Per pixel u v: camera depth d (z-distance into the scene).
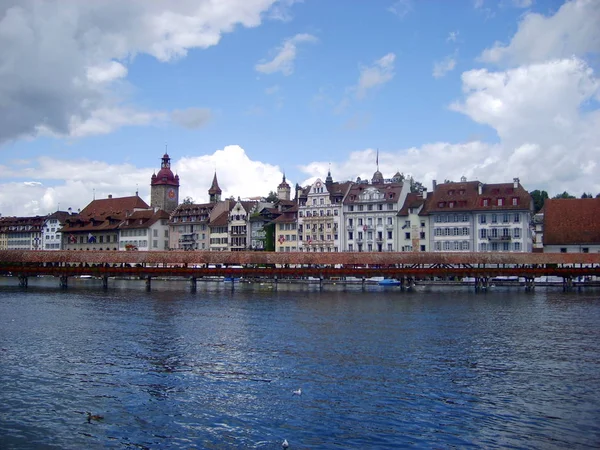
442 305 73.31
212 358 39.69
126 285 118.94
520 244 120.94
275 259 106.56
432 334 49.41
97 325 54.88
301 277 132.62
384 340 46.47
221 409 28.75
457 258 103.06
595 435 25.36
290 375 35.00
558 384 33.06
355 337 47.88
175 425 26.67
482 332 50.50
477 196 126.62
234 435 25.48
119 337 48.00
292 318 60.19
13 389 32.12
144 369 36.59
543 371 36.03
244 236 159.88
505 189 125.38
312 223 146.75
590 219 119.81
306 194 151.25
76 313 64.44
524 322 56.72
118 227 182.38
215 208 171.25
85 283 126.12
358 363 38.06
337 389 31.97
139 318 60.19
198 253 109.19
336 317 60.97
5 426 26.58
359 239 140.50
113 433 25.80
